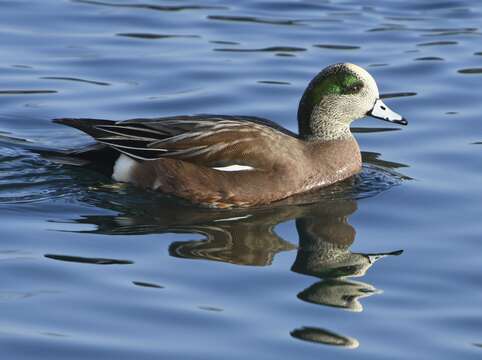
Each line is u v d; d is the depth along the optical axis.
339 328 10.77
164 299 11.27
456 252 12.62
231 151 14.59
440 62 19.47
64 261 12.13
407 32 20.92
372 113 15.52
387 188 14.85
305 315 11.02
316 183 14.99
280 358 10.16
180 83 18.59
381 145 16.58
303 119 15.55
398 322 10.90
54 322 10.72
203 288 11.57
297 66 19.27
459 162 15.65
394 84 18.69
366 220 13.74
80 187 14.76
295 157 14.83
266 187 14.55
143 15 21.50
